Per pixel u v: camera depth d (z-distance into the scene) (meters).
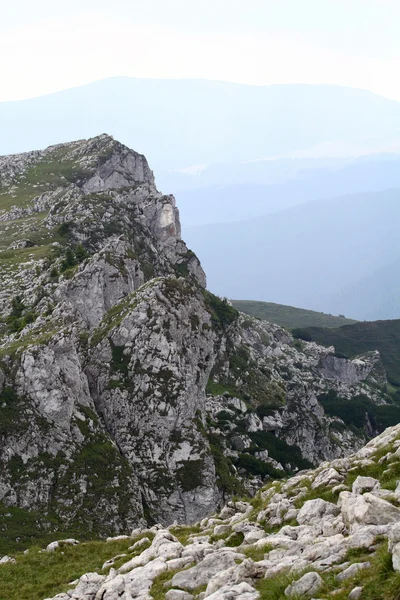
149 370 84.50
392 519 26.62
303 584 22.92
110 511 69.94
